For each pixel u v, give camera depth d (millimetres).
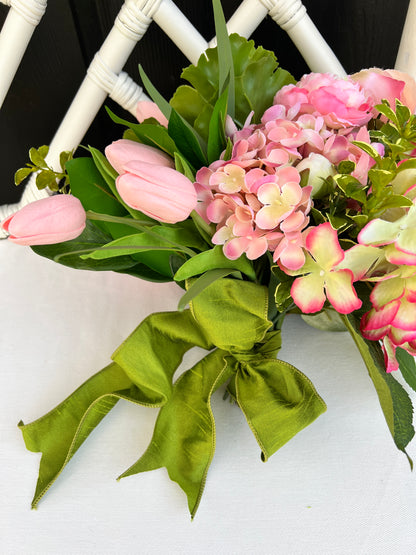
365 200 409
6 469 578
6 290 730
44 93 929
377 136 466
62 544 530
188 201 398
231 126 482
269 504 541
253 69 524
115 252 444
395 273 430
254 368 588
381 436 578
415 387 509
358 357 641
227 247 444
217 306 518
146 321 604
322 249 421
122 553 522
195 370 610
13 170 1057
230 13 822
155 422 593
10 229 397
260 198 423
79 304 709
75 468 575
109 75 760
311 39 749
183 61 884
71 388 634
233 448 579
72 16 828
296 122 453
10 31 735
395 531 523
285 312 565
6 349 667
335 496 543
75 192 500
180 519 537
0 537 536
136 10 707
